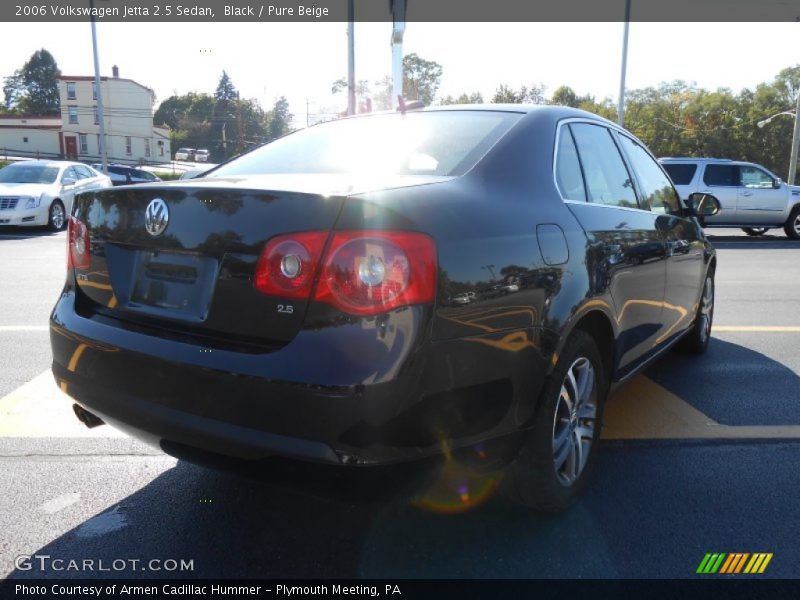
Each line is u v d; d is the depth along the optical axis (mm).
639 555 2518
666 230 3859
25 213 14328
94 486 3053
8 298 7285
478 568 2439
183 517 2795
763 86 54469
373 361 1938
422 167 2650
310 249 2012
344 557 2514
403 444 1998
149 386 2250
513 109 3127
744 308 7234
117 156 67125
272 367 1993
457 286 2104
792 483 3109
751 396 4289
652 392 4359
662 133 54031
